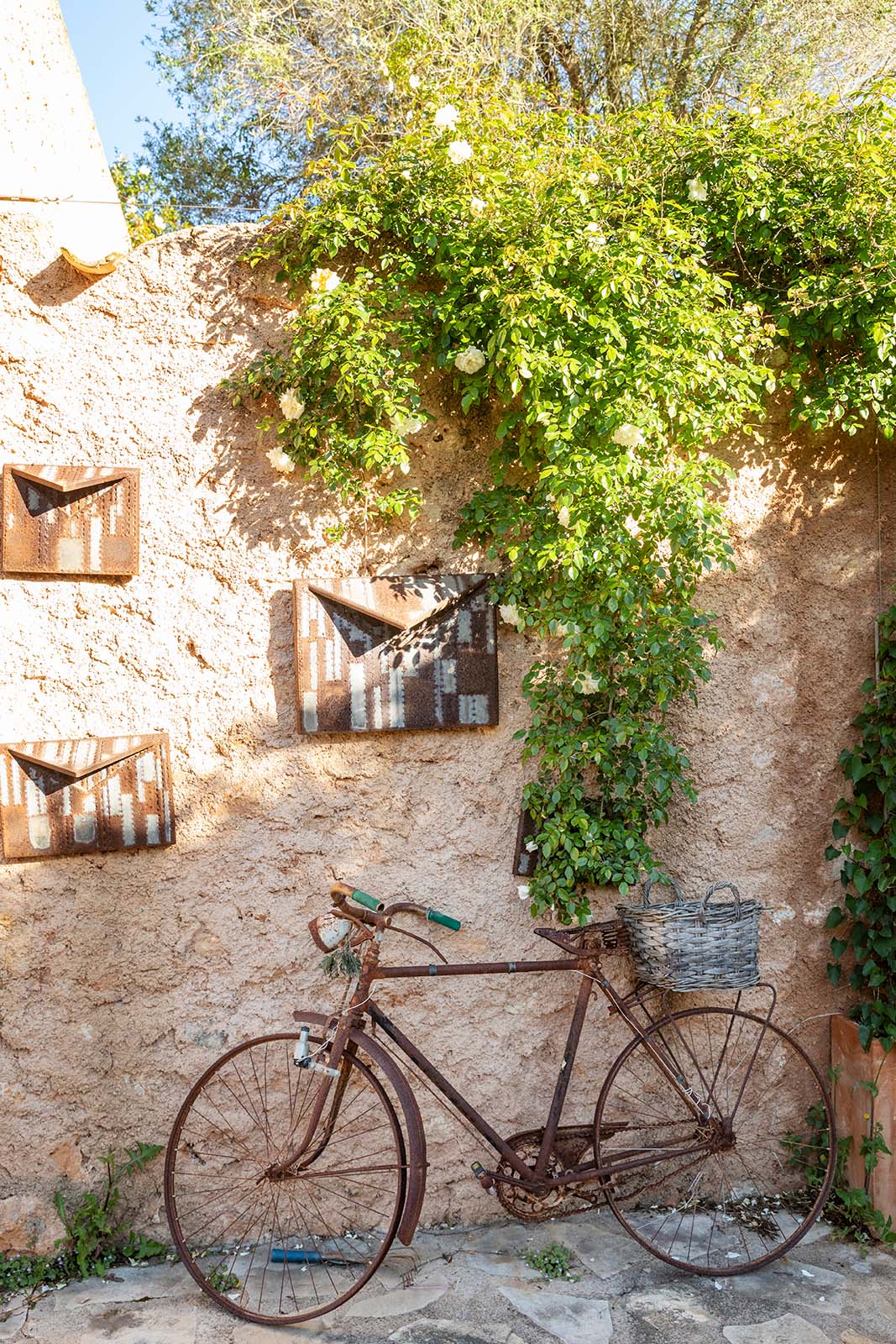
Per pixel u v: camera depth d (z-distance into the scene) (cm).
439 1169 308
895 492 343
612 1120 319
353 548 310
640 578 302
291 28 621
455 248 296
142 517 301
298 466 307
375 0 589
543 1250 293
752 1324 258
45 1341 248
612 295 292
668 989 281
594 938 294
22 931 288
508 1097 313
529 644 318
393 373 296
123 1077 293
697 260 312
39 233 297
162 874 297
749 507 332
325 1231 300
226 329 305
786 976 331
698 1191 322
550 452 282
